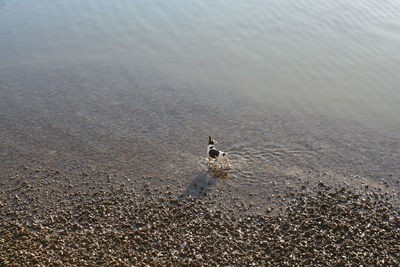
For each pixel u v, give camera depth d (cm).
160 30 3056
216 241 1352
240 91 2361
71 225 1418
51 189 1616
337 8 3375
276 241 1352
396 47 2772
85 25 3122
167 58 2709
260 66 2605
